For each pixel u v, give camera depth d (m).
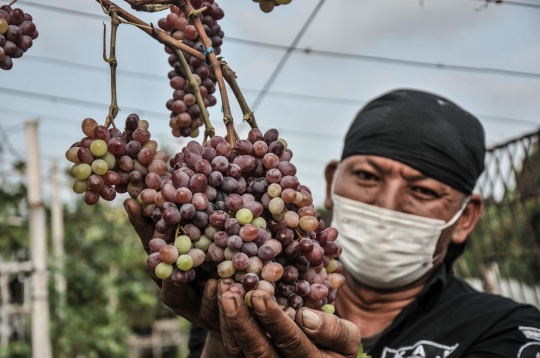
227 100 1.13
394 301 2.01
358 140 2.03
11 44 1.17
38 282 5.73
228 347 1.06
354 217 2.00
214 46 1.36
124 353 8.70
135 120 1.16
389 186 1.95
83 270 8.38
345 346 1.05
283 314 0.97
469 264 7.90
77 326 7.69
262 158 1.12
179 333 18.08
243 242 1.04
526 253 3.61
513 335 1.72
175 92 1.33
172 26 1.34
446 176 1.93
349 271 2.03
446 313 1.87
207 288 1.05
